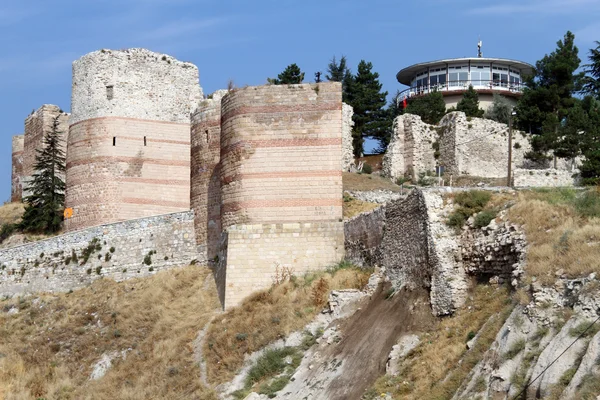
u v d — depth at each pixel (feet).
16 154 277.64
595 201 111.86
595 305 89.56
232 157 156.56
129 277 177.58
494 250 111.45
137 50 210.38
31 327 169.68
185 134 210.18
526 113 227.61
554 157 216.95
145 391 139.74
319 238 150.92
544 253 102.06
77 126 209.15
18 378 154.30
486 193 123.65
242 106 156.35
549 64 230.89
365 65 279.28
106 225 182.80
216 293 158.61
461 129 223.10
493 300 108.17
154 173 206.80
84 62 210.38
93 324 165.37
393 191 199.62
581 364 83.46
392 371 110.63
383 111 275.39
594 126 214.69
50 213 223.51
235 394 128.47
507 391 89.66
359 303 132.87
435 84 277.03
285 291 145.59
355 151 265.75
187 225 175.32
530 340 92.94
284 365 129.18
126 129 206.39
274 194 153.38
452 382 98.68
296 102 155.63
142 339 156.25
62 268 183.83
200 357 141.59
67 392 148.87
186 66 213.46
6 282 188.14
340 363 120.47
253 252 151.12
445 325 111.75
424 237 122.52
